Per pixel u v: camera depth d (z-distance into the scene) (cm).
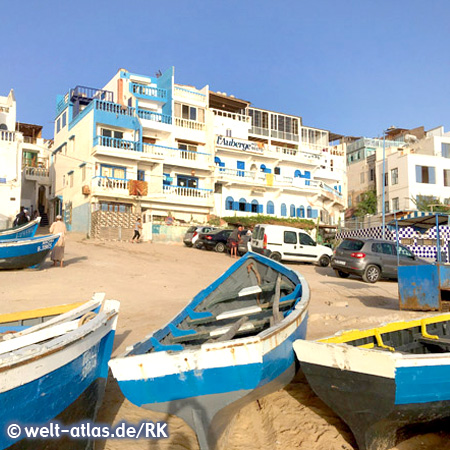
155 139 3641
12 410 346
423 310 1162
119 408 596
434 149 4772
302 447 512
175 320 683
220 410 459
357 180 5350
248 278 868
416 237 2912
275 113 4575
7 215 3034
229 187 3906
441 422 527
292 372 553
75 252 2152
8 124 3506
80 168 3344
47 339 464
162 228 3008
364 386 462
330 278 1914
